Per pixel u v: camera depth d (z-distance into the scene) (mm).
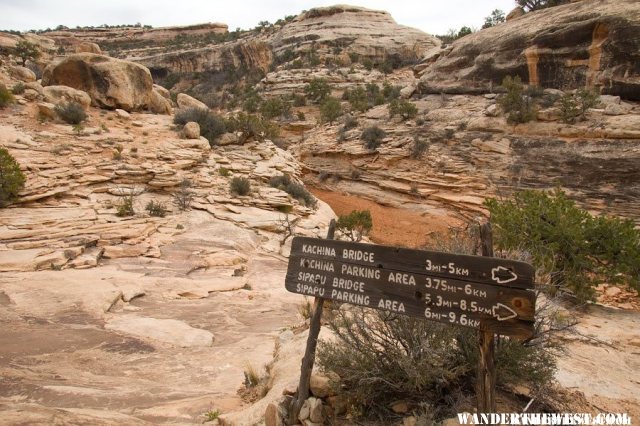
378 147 37844
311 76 71562
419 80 46188
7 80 31266
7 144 20391
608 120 27062
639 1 29875
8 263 11359
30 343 6613
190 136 27625
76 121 25609
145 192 20766
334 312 5871
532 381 3752
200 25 136500
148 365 6270
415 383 3449
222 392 5316
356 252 3576
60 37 125875
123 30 135500
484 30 42531
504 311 2955
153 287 10969
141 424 3824
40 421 3258
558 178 26531
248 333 8359
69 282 10133
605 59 30312
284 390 4012
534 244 8898
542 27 34750
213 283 12039
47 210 16594
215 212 19766
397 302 3338
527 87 34500
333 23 92750
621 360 5293
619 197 23812
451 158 32594
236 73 97250
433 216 30984
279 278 13812
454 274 3152
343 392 3639
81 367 5934
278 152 32812
